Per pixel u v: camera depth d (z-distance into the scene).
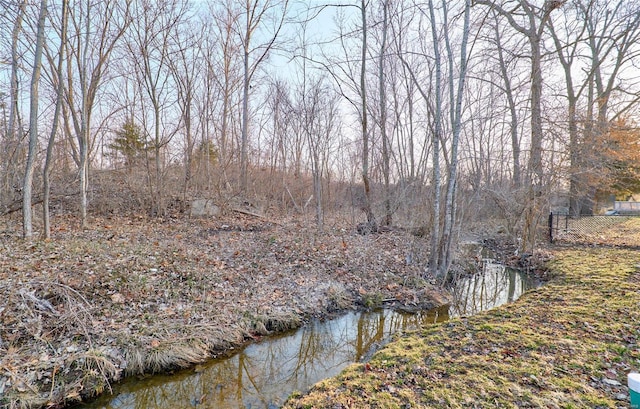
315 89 12.94
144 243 7.50
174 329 4.59
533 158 8.57
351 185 14.20
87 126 8.80
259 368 4.33
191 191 12.90
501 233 12.12
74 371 3.66
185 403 3.64
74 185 10.49
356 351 4.82
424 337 4.25
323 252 8.24
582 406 2.70
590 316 4.53
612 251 8.85
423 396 2.94
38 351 3.75
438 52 7.04
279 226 11.11
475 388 2.99
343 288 6.59
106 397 3.63
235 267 6.81
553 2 7.67
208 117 12.47
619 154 10.98
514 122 8.72
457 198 8.45
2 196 8.62
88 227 8.53
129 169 12.32
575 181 9.68
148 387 3.84
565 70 12.64
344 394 3.06
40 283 4.62
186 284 5.72
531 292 6.05
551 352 3.61
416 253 8.65
